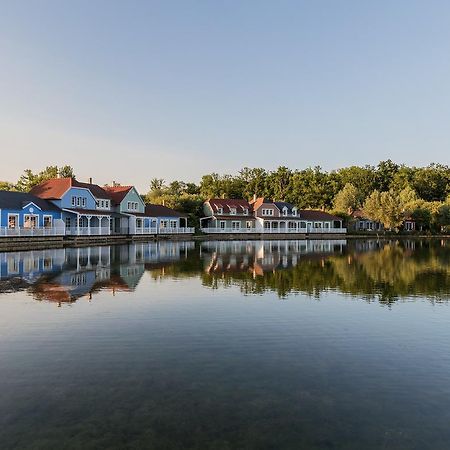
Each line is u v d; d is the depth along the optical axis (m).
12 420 7.60
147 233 65.31
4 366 10.06
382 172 142.62
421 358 10.98
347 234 93.56
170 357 10.80
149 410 8.00
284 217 90.44
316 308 16.45
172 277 24.09
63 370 9.86
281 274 26.02
